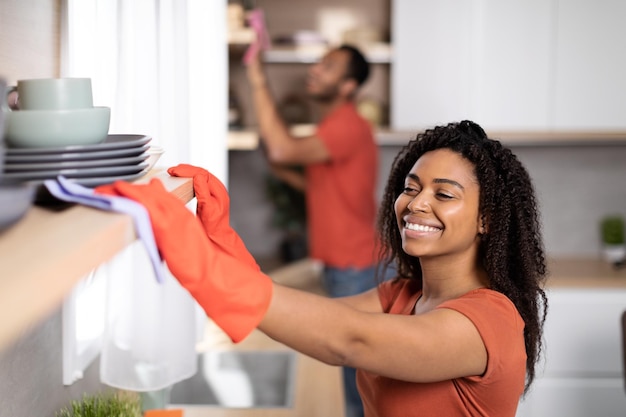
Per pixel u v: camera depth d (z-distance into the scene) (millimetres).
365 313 1016
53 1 1264
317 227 3045
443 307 1153
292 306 914
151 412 1396
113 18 1470
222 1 2008
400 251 1470
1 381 1082
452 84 3227
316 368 2150
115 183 694
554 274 3184
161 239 699
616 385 3123
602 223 3545
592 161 3604
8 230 561
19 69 1085
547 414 3146
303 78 3539
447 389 1189
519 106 3223
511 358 1153
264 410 1826
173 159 1657
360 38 3291
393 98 3252
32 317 438
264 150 3316
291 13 3529
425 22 3195
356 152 2959
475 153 1239
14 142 763
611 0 3160
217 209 1014
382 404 1270
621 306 3100
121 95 1498
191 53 1933
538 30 3182
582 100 3211
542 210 3637
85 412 1330
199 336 2105
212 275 737
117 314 1477
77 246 511
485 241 1275
